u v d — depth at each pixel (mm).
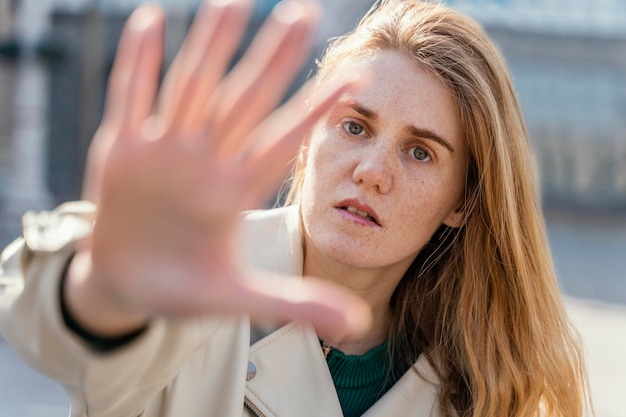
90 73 10266
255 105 1059
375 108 1867
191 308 1068
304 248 2018
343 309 1080
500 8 13617
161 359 1335
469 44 2020
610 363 6082
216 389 1837
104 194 1056
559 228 13117
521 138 2121
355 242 1870
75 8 10375
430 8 2049
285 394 1932
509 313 2162
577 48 13859
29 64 10234
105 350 1203
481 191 2061
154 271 1062
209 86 1052
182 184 1055
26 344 1294
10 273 1358
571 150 14328
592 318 7586
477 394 2133
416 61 1931
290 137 1089
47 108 10242
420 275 2156
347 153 1870
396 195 1886
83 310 1147
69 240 1226
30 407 4613
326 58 2098
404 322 2168
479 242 2129
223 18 1044
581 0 13727
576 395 2240
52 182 10055
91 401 1373
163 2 9961
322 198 1877
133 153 1048
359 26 2127
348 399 2061
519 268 2133
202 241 1068
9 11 10188
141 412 1683
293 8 1068
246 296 1075
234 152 1077
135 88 1044
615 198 14148
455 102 1959
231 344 1871
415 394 2102
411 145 1922
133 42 1045
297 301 1077
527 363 2166
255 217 2088
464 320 2143
